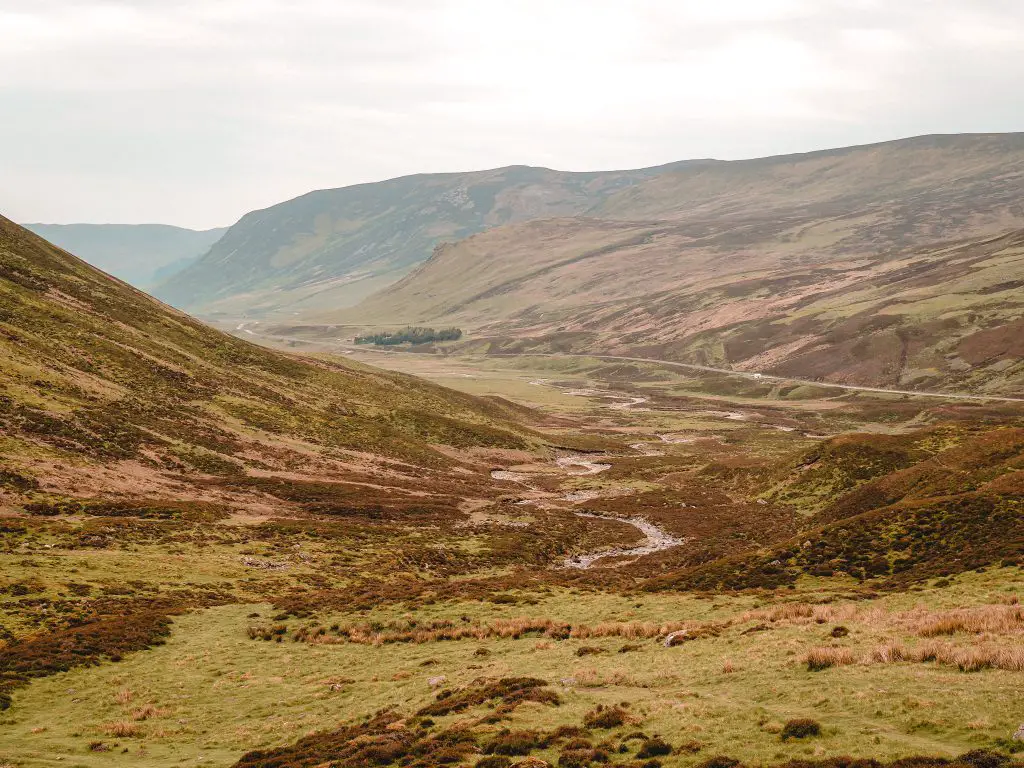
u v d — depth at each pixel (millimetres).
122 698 35188
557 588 58406
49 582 53969
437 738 24484
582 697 27984
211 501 91812
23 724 32188
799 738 20203
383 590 59469
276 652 43188
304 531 83250
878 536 58469
